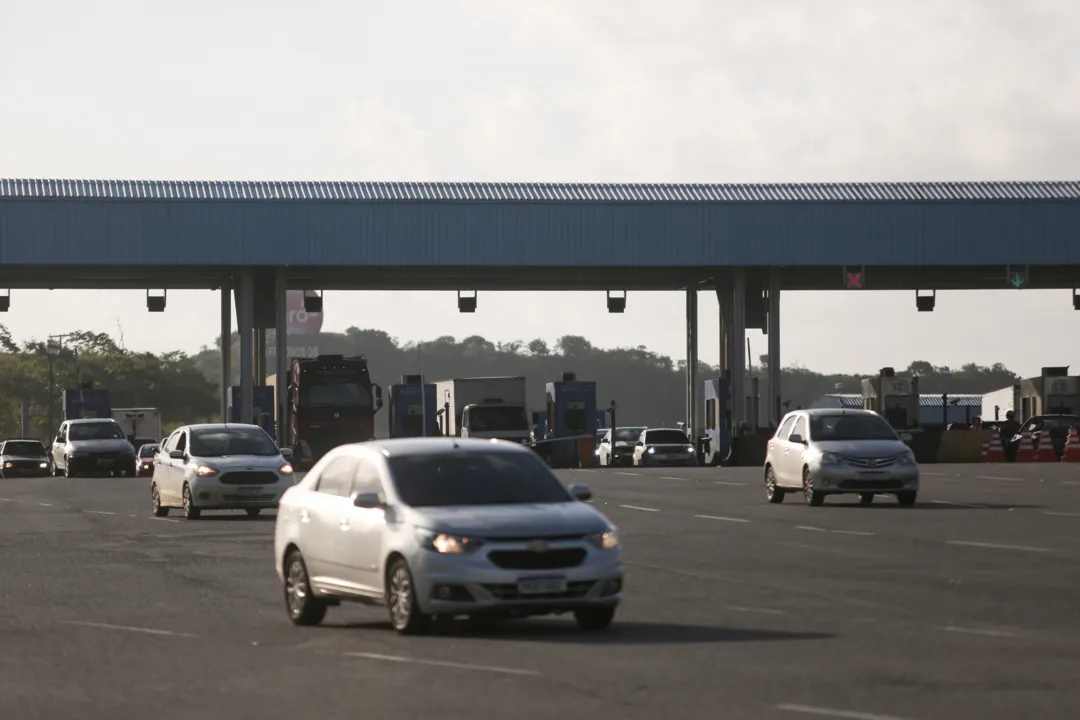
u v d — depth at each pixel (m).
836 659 20.53
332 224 102.81
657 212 105.19
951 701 17.22
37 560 37.97
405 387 116.12
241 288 106.25
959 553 36.41
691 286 120.75
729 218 105.44
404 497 23.86
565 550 22.97
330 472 25.84
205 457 54.44
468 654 21.36
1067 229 105.25
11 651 22.33
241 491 53.69
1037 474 77.19
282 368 105.06
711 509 54.03
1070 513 49.25
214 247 101.69
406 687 18.69
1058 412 119.75
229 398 107.56
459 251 103.75
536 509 23.50
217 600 29.09
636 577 32.00
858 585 30.06
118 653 22.08
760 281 119.62
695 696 17.78
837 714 16.56
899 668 19.69
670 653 21.22
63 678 19.84
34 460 119.00
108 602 28.78
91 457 101.94
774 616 25.41
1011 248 105.25
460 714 16.83
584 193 105.56
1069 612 25.58
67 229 100.25
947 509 51.81
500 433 104.94
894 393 117.50
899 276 120.12
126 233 100.88
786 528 44.97
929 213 105.56
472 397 107.00
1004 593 28.38
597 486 71.06
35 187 100.69
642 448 112.88
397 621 23.48
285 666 20.61
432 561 22.80
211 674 20.03
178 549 41.06
